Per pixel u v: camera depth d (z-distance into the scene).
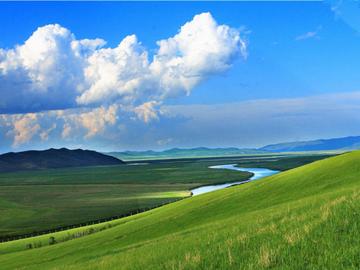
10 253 75.44
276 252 12.24
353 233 12.40
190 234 34.25
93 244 59.19
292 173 63.38
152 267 16.53
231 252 14.22
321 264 10.42
